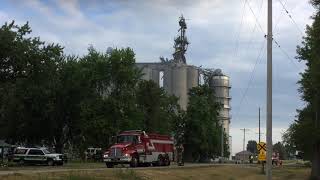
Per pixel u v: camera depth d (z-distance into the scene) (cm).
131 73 9025
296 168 9050
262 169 6406
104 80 8988
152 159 5675
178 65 13925
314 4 3503
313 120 4734
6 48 5475
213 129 12225
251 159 11838
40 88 6681
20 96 7700
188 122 12000
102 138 8544
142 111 9625
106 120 8544
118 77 8956
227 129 14888
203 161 12444
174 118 11944
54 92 8356
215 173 5309
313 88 4262
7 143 9594
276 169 8225
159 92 10812
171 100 12056
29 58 5784
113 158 5278
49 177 3020
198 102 12119
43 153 6341
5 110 8325
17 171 3669
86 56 9162
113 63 8969
